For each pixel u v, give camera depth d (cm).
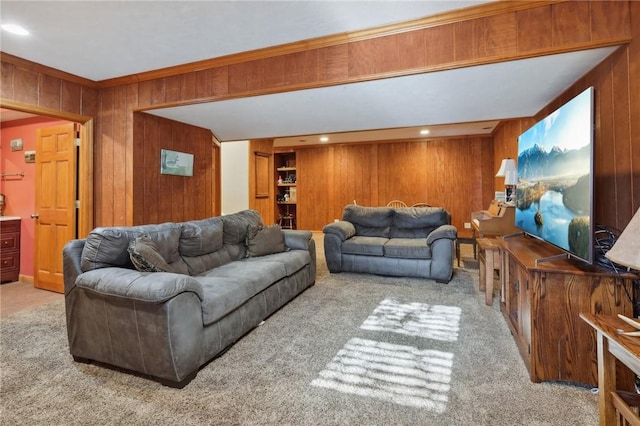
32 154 420
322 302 322
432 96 289
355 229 486
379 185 774
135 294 179
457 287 371
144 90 336
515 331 230
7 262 416
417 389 179
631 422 112
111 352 195
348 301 325
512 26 214
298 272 340
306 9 218
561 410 161
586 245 169
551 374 182
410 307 307
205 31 246
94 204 363
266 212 675
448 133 682
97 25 235
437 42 232
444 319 278
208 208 450
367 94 285
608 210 207
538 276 183
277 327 262
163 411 162
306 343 235
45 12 217
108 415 159
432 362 207
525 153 278
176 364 179
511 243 266
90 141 356
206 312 200
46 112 317
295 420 155
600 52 203
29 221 422
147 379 191
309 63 268
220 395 175
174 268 258
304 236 369
